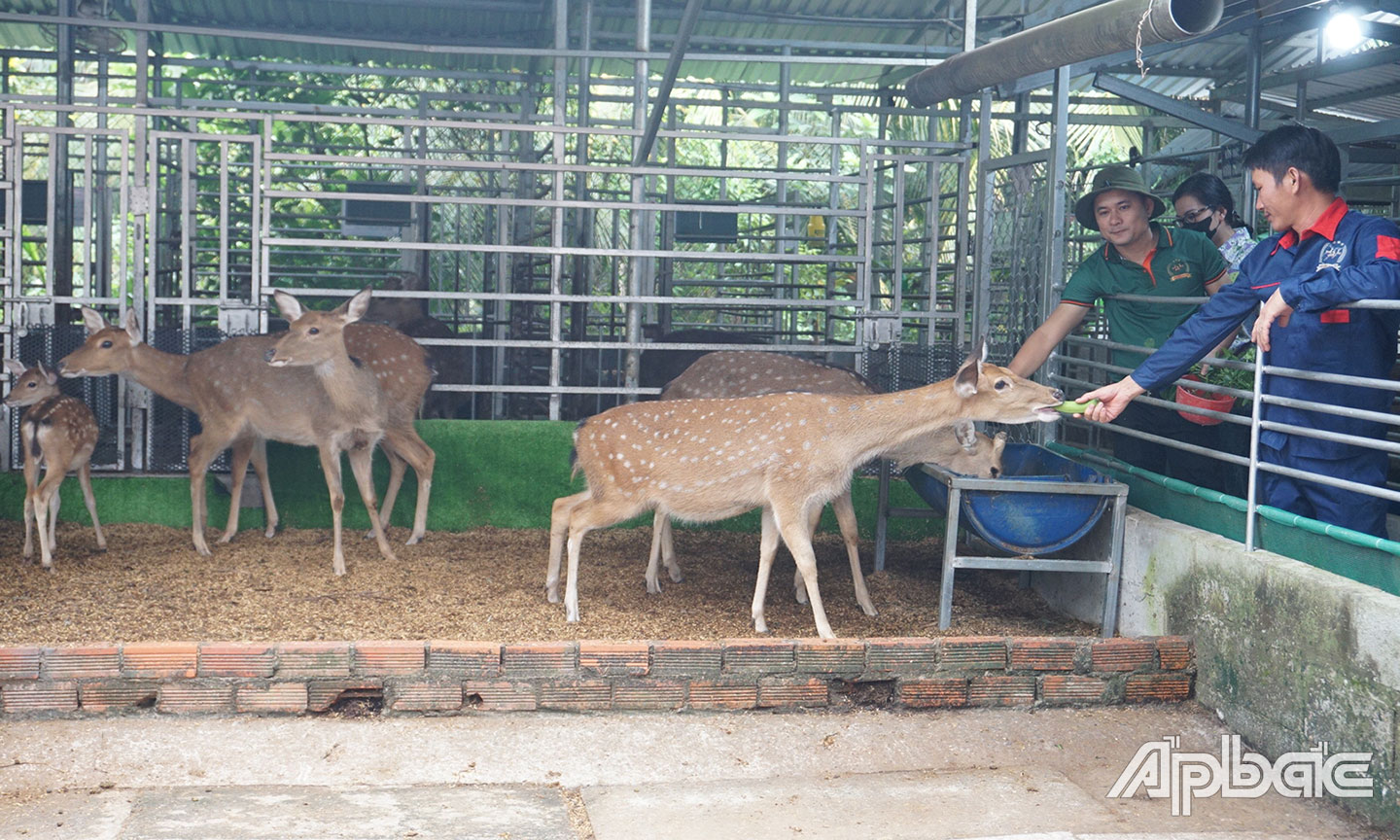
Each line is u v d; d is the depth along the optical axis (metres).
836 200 12.94
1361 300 4.59
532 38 13.04
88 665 4.82
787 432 5.73
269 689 4.93
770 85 13.55
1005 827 4.25
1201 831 4.25
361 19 12.68
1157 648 5.43
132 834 3.95
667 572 7.17
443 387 8.20
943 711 5.30
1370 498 5.07
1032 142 15.83
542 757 4.72
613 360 11.95
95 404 8.16
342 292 8.24
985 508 5.94
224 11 12.46
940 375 8.55
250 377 7.20
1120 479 6.61
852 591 6.91
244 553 7.38
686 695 5.14
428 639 5.64
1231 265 6.47
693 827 4.20
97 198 12.77
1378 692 4.34
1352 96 11.15
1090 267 6.63
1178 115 9.03
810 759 4.83
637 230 9.32
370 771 4.56
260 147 8.17
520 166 8.41
